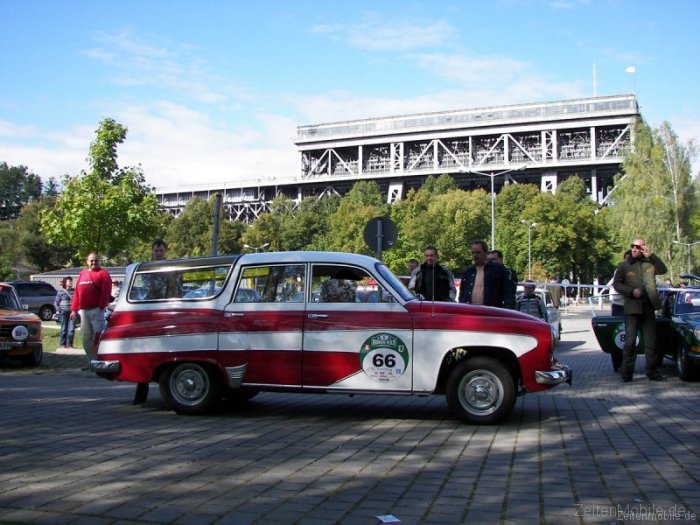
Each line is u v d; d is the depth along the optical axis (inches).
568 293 3427.7
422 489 192.1
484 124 6328.7
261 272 318.7
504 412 288.2
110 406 343.9
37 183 5708.7
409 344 294.4
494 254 425.7
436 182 4886.8
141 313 325.7
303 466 217.6
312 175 6889.8
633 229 2524.6
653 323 472.7
